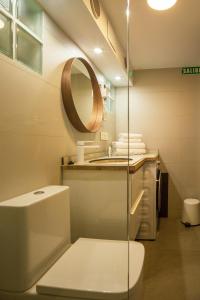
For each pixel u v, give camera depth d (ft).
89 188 5.51
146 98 10.72
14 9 3.99
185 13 6.34
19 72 4.09
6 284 3.33
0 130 3.63
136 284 3.30
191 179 10.61
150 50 8.70
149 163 8.05
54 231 4.09
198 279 5.64
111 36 6.80
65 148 5.84
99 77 8.57
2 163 3.67
